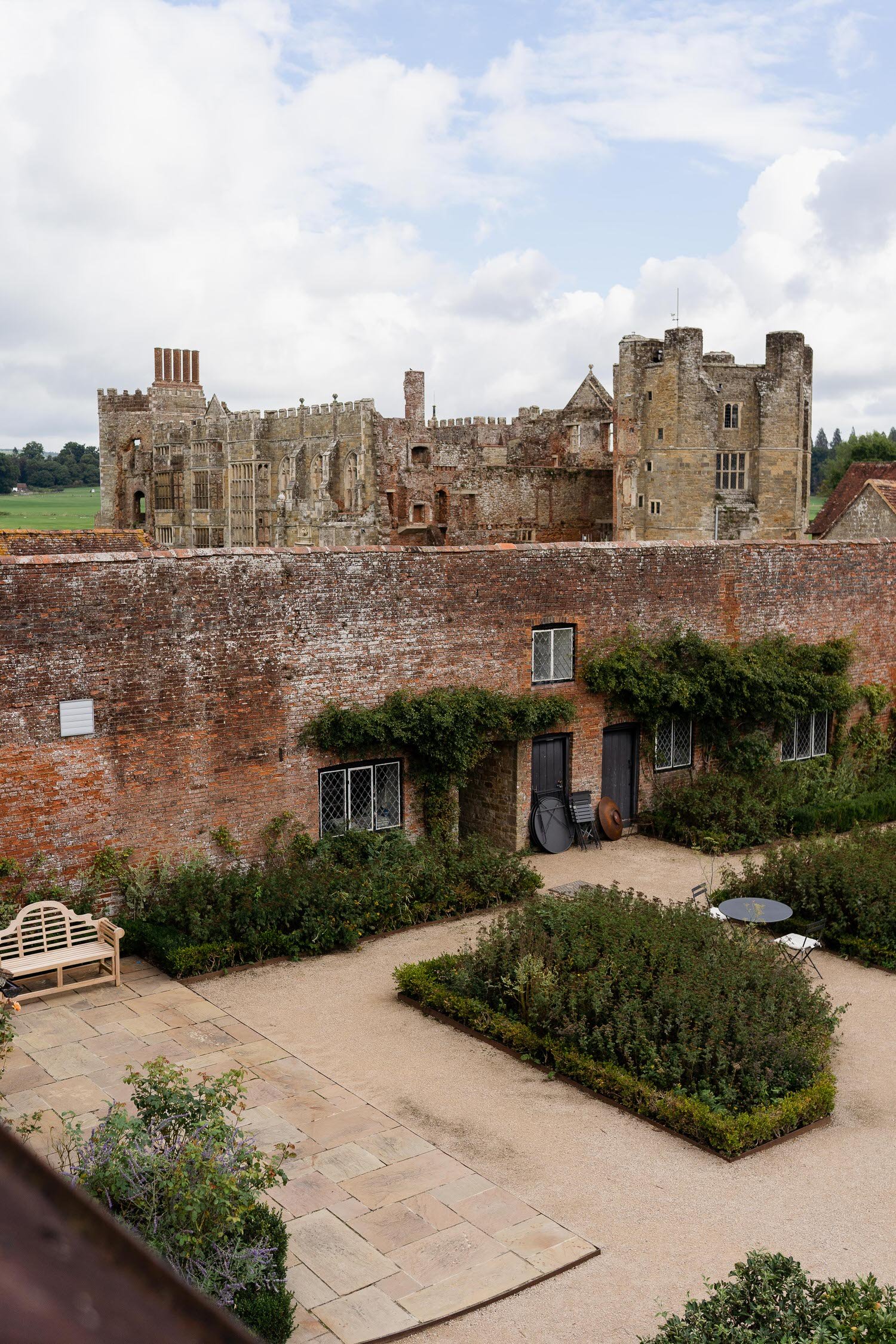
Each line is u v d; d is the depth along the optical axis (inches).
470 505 2942.9
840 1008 604.7
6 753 689.6
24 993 653.9
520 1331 374.6
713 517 2768.2
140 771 742.5
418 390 3095.5
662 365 2765.7
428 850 837.2
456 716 868.0
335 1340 366.9
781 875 796.0
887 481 2054.6
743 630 1087.0
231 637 773.9
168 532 3846.0
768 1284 335.9
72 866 720.3
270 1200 447.8
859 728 1196.5
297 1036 609.0
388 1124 514.0
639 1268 408.5
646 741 1031.0
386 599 848.9
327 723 815.7
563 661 970.1
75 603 706.2
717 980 580.4
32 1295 29.6
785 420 2800.2
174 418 4033.0
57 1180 31.7
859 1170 481.4
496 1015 610.2
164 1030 611.8
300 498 3159.5
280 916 733.9
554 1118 524.4
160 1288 31.7
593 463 3243.1
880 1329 312.5
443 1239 423.5
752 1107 516.1
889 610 1214.9
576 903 693.3
